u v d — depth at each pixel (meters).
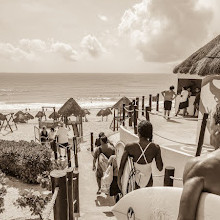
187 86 12.99
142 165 3.53
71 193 4.44
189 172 1.29
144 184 3.54
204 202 1.21
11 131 26.25
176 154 5.69
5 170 12.00
